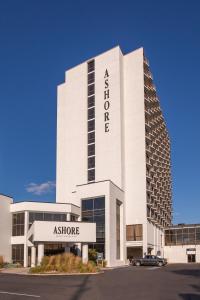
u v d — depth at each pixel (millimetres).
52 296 16453
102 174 75438
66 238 38719
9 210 51531
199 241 82812
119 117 76438
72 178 79500
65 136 83500
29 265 48125
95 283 22641
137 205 73000
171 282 22781
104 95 79438
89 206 55156
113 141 75875
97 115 79312
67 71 86875
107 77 80062
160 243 83562
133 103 78938
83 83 83562
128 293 17641
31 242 44625
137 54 81188
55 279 25703
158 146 91000
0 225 49750
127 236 72250
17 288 19609
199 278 25375
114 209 55938
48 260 33719
